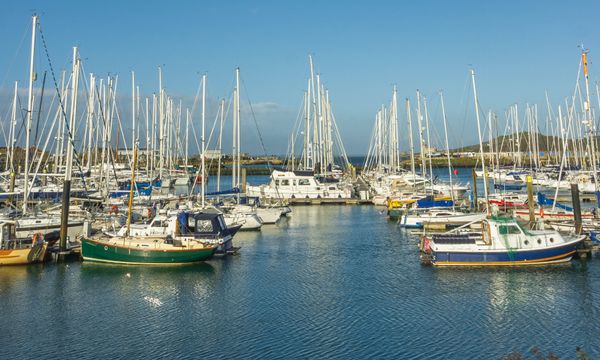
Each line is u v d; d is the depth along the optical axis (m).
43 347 20.92
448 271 31.97
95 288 28.97
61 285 29.50
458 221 49.34
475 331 22.33
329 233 48.91
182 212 37.72
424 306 25.59
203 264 34.84
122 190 68.25
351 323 23.41
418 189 73.44
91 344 21.22
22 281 30.20
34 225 39.19
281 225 54.75
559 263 32.59
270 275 32.03
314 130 86.06
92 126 65.69
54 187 60.16
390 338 21.66
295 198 75.94
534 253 32.22
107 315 24.64
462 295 27.22
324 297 27.33
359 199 76.31
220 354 20.19
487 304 25.73
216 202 56.19
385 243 43.06
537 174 88.00
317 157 88.56
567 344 20.88
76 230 40.16
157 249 33.53
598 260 33.62
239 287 29.31
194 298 27.25
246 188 75.81
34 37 41.06
